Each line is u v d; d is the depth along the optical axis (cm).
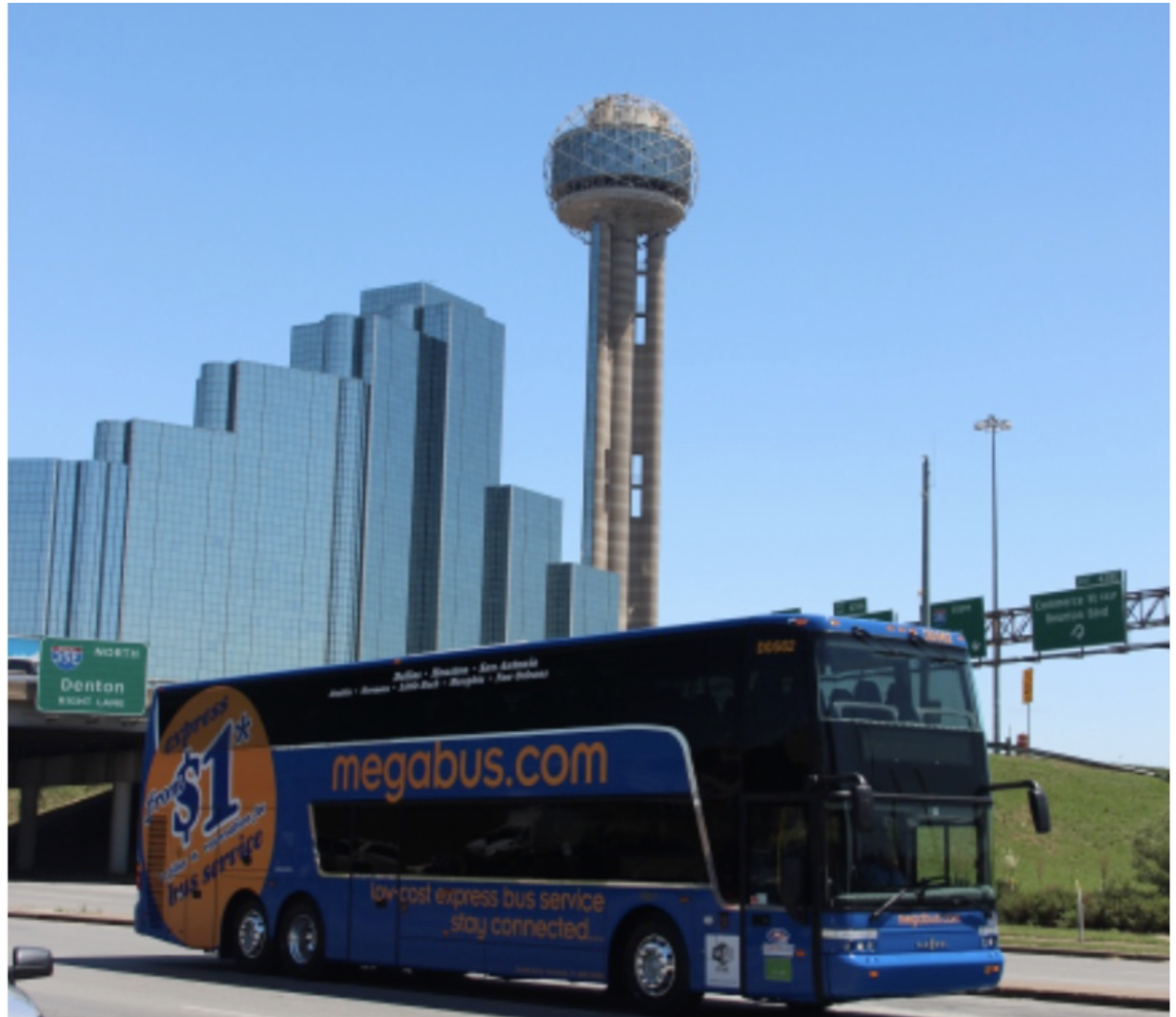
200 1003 1783
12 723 6731
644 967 1702
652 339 18775
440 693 2000
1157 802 6606
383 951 1991
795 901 1566
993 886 1689
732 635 1695
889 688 1667
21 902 4428
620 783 1761
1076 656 5156
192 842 2312
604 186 18262
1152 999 1936
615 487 17912
